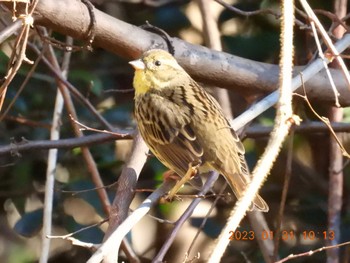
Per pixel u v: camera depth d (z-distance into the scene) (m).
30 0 8.85
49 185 10.34
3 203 12.62
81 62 12.77
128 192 8.51
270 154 6.07
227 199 9.88
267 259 10.38
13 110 12.16
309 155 13.13
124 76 13.00
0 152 10.27
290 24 6.63
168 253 13.44
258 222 10.45
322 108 12.12
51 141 10.39
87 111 12.50
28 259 13.62
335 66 10.72
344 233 12.08
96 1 12.53
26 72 11.73
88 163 10.54
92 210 12.34
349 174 12.53
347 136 12.69
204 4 11.44
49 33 11.52
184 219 8.19
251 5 13.01
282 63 6.50
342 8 11.06
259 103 9.27
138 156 9.08
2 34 8.39
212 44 11.36
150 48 9.91
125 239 10.26
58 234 12.18
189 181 8.57
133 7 13.18
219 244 5.83
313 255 12.10
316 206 12.73
